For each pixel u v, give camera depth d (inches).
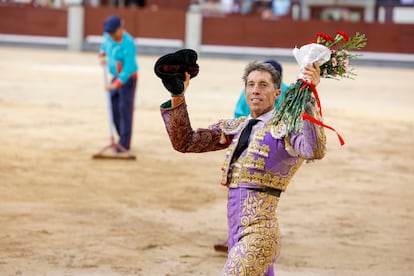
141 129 904.3
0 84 1288.1
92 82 1380.4
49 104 1082.7
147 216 519.5
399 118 1094.4
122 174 652.7
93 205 542.9
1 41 2187.5
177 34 2197.3
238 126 291.1
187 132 288.7
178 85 280.1
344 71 274.8
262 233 273.7
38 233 466.3
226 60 2139.5
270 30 2186.3
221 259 432.1
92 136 839.7
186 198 576.4
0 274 389.7
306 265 427.5
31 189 583.2
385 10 2647.6
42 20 2186.3
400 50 2165.4
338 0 2628.0
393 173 708.7
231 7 2615.7
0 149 740.0
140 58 2027.6
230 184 283.1
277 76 285.9
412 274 420.2
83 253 431.2
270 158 275.6
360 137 909.2
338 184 648.4
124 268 408.2
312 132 259.3
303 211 548.7
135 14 2188.7
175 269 410.6
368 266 430.9
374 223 526.0
